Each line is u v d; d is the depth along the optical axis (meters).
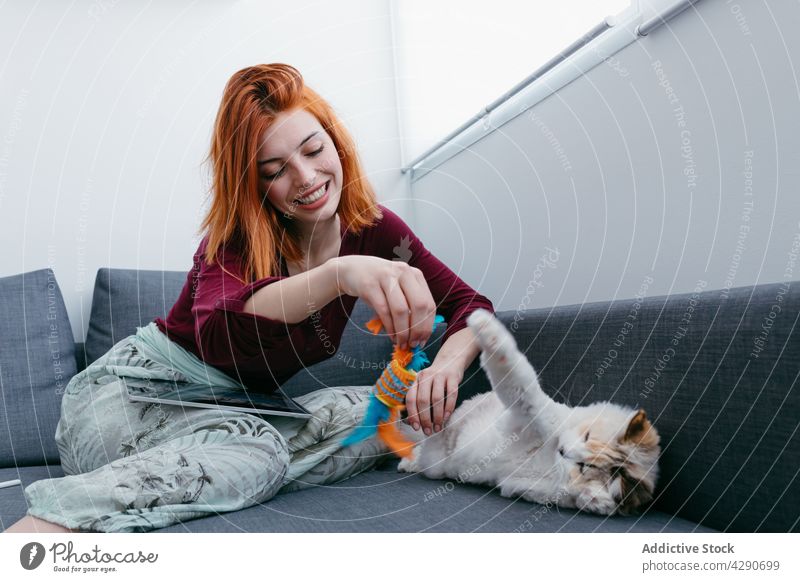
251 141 0.93
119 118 1.61
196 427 0.81
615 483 0.66
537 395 0.74
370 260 0.75
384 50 1.86
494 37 1.42
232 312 0.78
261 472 0.76
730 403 0.65
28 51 1.54
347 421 0.92
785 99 0.79
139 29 1.64
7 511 0.84
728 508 0.64
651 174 1.01
